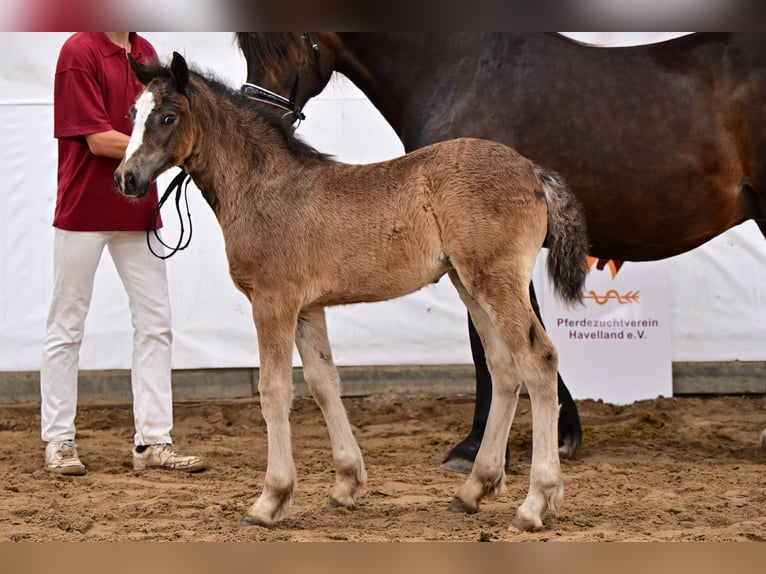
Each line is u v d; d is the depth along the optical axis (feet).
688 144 17.49
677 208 17.74
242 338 25.13
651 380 24.45
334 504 14.74
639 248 18.40
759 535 12.74
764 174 17.58
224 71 24.67
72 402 18.42
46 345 18.37
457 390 25.18
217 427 22.95
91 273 18.42
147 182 13.92
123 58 18.45
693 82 17.63
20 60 24.64
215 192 14.47
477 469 14.47
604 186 17.74
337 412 14.80
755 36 17.63
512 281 13.15
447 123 18.24
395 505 15.06
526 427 22.13
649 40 24.29
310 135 25.02
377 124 25.08
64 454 18.15
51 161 24.76
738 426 21.95
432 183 13.44
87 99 17.76
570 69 17.95
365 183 13.85
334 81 24.50
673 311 24.86
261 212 13.92
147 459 18.58
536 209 13.39
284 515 13.87
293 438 21.65
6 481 17.22
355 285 13.74
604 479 16.75
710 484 16.19
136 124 13.98
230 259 14.14
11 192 24.76
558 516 13.96
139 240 18.57
